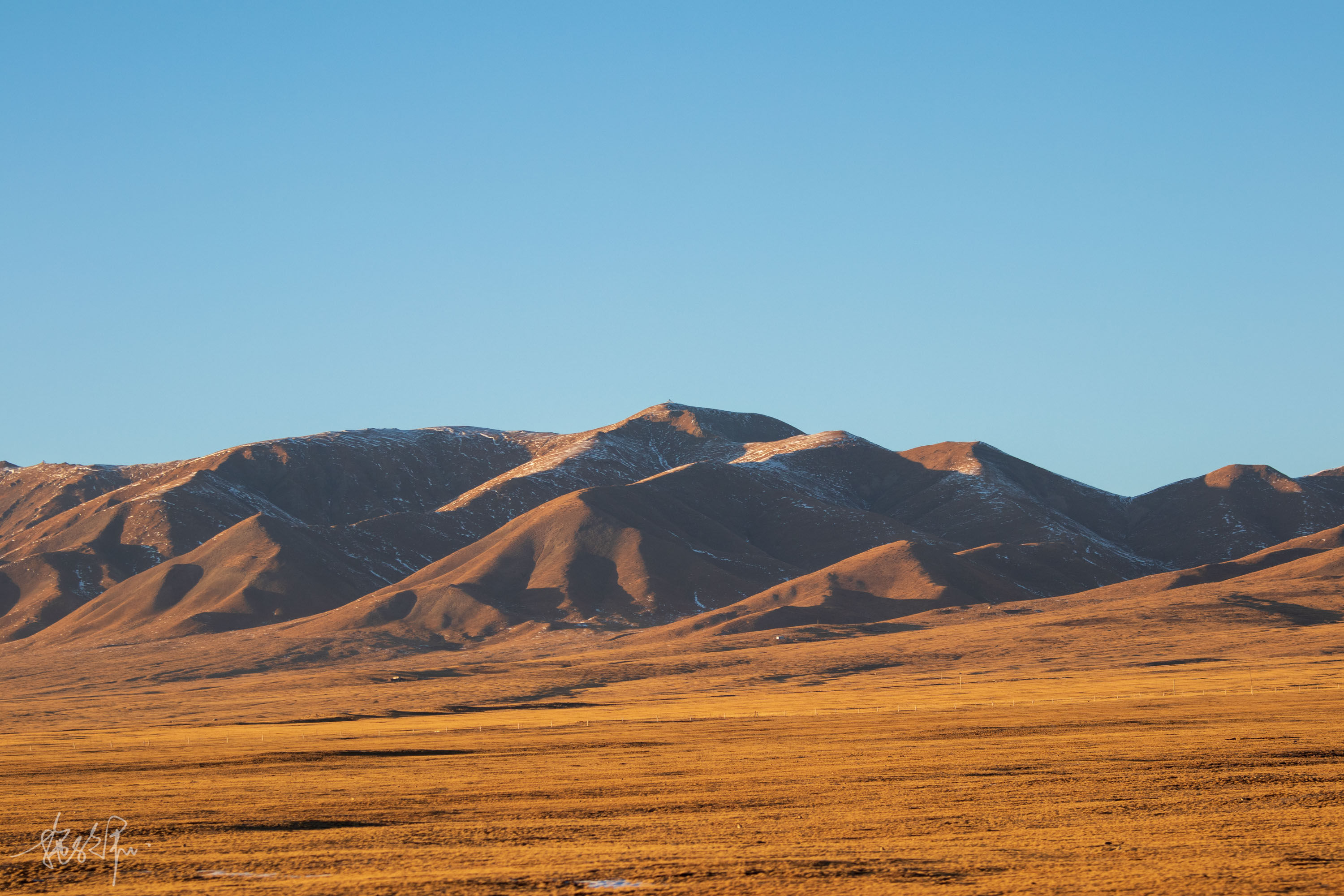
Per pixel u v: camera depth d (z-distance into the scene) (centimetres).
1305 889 5069
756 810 8325
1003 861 5888
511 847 6875
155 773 12681
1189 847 6200
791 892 5241
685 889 5325
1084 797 8431
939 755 11831
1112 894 5038
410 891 5419
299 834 7688
